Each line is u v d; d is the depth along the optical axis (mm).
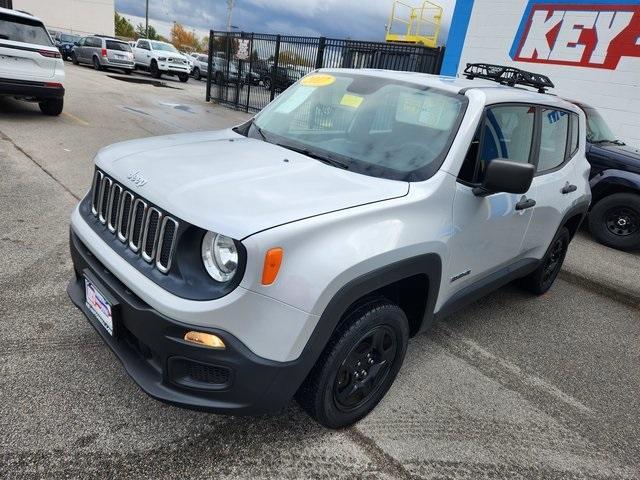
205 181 2209
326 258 2016
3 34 8297
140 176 2256
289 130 3146
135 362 2182
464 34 11531
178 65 25125
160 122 10812
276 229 1912
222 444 2361
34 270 3713
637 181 6426
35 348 2838
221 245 1938
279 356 1993
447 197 2637
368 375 2541
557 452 2674
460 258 2869
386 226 2275
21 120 8930
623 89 9516
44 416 2369
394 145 2805
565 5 10031
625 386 3418
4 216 4641
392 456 2447
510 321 4156
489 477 2422
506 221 3230
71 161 6770
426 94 3043
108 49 23031
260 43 14750
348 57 12891
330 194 2264
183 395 2047
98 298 2309
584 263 5914
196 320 1913
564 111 3979
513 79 3834
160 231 2045
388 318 2455
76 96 12805
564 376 3434
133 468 2166
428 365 3307
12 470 2070
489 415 2883
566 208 4113
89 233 2428
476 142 2859
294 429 2521
